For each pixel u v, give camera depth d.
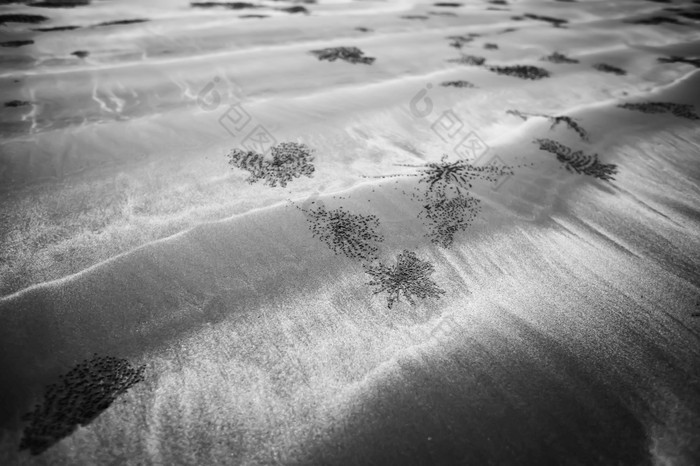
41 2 16.45
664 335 5.69
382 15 19.80
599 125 11.19
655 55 17.50
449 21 19.89
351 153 9.10
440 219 7.39
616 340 5.55
